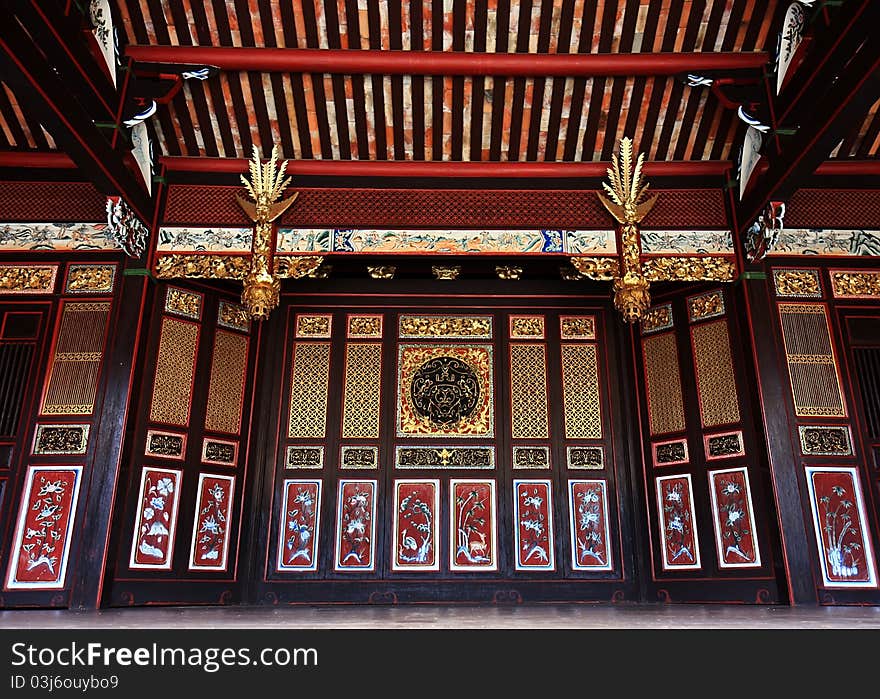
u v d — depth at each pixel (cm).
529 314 1199
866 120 1026
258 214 1041
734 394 1027
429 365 1170
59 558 884
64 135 780
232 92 1034
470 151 1095
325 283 1199
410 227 1070
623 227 1055
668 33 988
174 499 992
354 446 1127
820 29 846
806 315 1011
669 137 1084
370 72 999
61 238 1016
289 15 966
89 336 973
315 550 1078
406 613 772
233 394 1095
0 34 635
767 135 962
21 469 916
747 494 982
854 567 904
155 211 1051
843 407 969
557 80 1029
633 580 1066
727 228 1063
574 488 1115
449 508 1103
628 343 1163
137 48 967
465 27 980
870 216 1052
